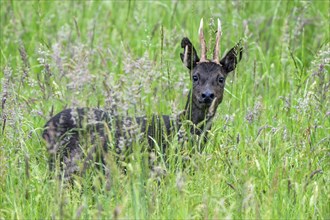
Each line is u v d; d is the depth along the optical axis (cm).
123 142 1459
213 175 1470
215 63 1691
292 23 2308
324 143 1655
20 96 1720
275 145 1588
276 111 1827
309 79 1919
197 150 1561
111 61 2008
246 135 1692
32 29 2245
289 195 1436
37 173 1472
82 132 1605
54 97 1720
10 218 1403
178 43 2148
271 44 2267
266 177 1477
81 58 1484
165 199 1416
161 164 1495
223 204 1360
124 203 1290
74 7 2339
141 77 1503
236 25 2139
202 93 1633
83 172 1534
